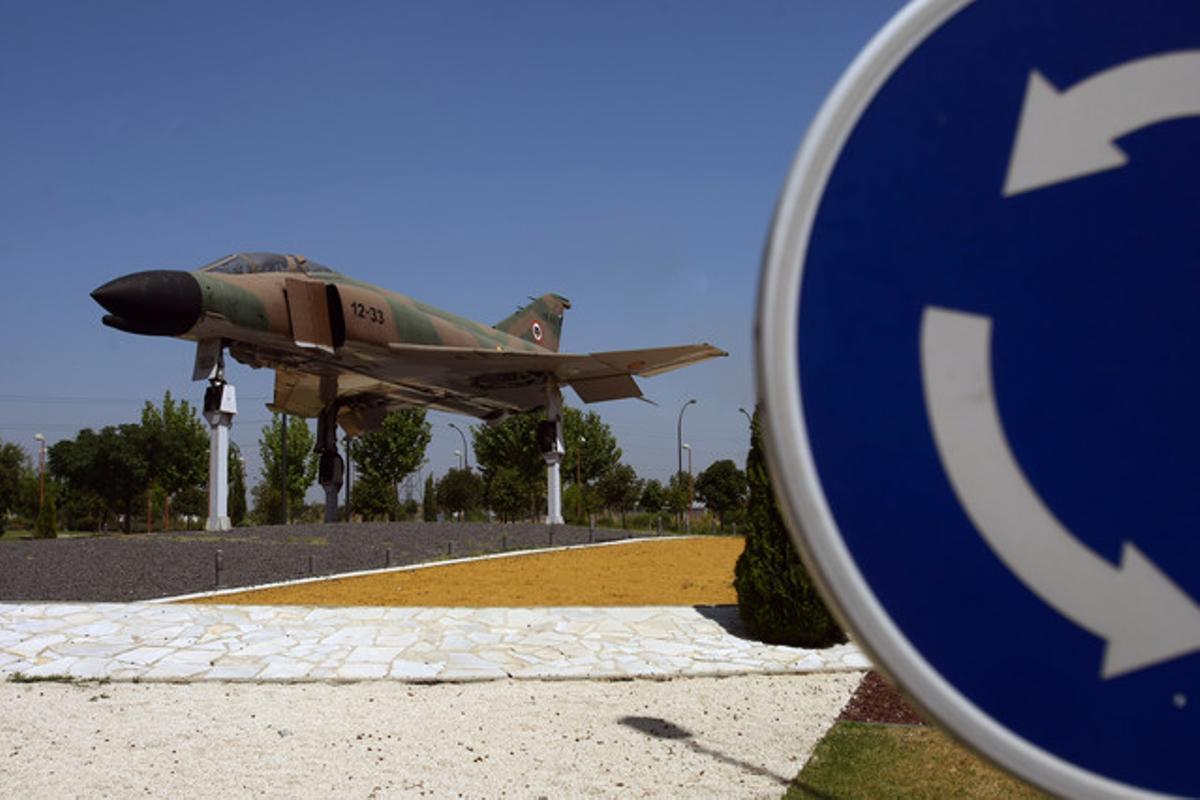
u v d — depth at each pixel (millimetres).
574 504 38625
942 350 1287
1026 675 1242
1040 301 1283
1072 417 1262
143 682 7477
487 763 5527
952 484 1270
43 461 48281
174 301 17312
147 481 47156
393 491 42688
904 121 1328
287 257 20312
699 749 5883
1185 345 1261
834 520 1273
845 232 1314
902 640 1258
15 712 6531
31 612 9422
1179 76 1297
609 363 24047
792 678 8156
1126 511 1243
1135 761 1220
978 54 1331
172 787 5000
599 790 5047
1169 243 1277
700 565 16000
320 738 6016
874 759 5660
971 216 1305
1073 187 1297
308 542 16688
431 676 7770
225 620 9352
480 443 49312
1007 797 4957
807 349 1301
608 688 7645
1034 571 1250
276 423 47406
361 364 21953
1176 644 1225
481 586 12656
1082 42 1317
